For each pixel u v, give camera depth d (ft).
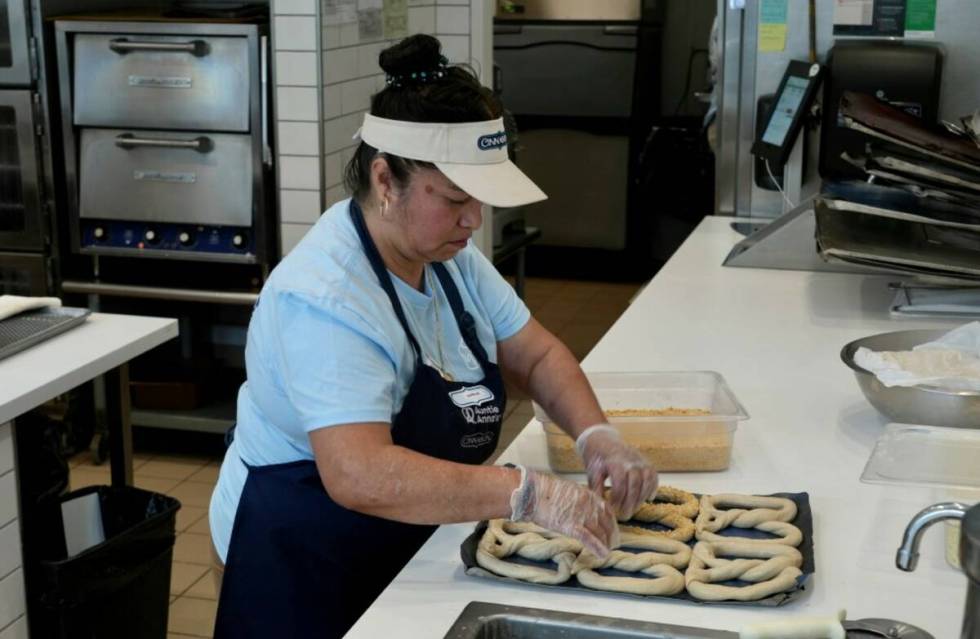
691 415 6.09
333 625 5.72
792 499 5.57
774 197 11.87
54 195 12.91
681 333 8.37
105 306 13.79
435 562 5.15
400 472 4.88
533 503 4.87
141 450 13.83
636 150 20.49
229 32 11.96
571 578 4.92
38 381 7.37
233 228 12.50
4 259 13.12
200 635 9.94
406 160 5.03
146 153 12.51
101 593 7.64
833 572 4.99
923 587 4.87
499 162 5.10
